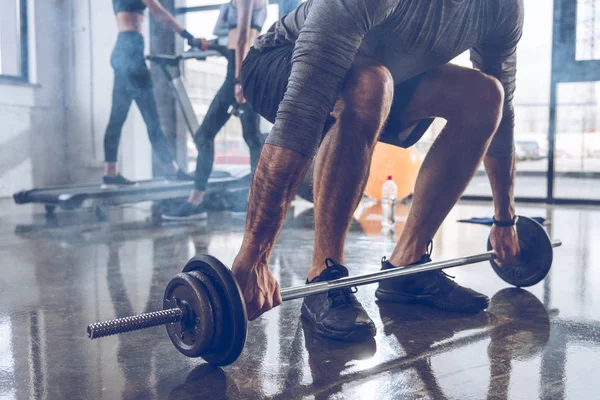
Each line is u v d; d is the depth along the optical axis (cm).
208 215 386
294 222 342
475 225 321
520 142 494
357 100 117
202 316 96
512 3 134
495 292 165
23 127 491
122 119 381
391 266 155
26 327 132
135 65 376
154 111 395
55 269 203
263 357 111
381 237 278
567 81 446
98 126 512
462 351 113
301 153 102
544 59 452
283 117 103
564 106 452
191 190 396
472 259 152
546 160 450
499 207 155
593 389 94
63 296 162
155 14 347
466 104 139
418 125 154
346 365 106
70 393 94
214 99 352
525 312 143
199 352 98
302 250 239
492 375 100
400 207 418
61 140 523
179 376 101
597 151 475
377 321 136
